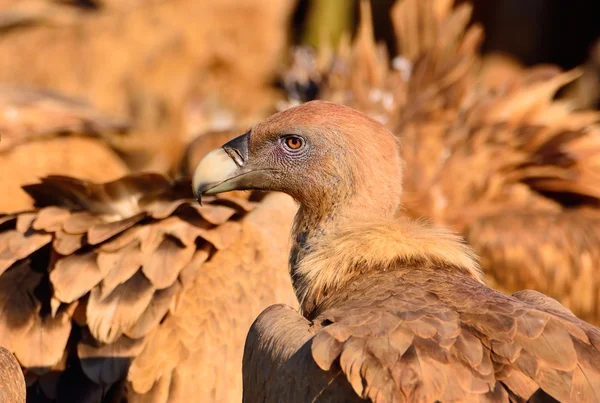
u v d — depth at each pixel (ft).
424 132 48.21
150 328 28.81
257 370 23.53
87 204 33.32
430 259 25.80
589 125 50.90
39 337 28.96
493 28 91.45
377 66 52.24
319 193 27.99
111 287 29.30
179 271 29.91
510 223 45.03
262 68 87.97
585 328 22.20
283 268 31.40
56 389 28.45
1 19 83.41
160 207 32.27
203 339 29.14
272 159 28.45
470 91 50.80
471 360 21.30
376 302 23.47
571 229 45.24
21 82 81.51
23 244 30.94
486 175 47.09
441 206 45.70
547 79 52.03
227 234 31.24
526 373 21.04
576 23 91.76
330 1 87.51
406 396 20.62
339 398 21.48
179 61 84.43
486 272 44.78
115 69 82.69
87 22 84.17
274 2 89.20
